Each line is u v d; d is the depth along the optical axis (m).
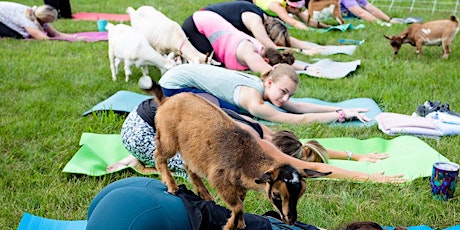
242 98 5.35
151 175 4.54
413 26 8.55
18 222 3.94
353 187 4.35
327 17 10.88
